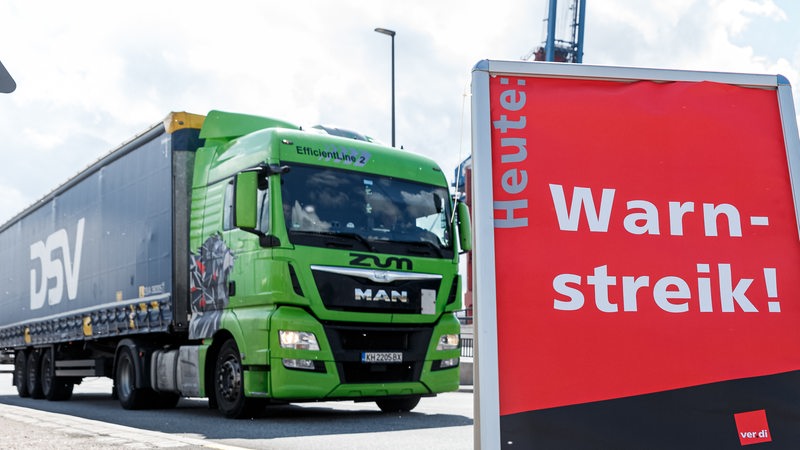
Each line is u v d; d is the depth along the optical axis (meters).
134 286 11.65
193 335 10.06
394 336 9.36
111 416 10.43
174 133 10.71
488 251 3.25
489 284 3.22
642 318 3.31
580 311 3.28
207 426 8.77
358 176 9.53
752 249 3.44
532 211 3.34
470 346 23.22
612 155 3.44
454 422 9.22
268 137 9.20
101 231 13.17
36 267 16.70
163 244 10.77
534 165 3.38
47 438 7.05
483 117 3.38
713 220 3.45
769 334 3.37
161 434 7.37
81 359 14.39
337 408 11.62
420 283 9.55
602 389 3.23
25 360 16.92
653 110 3.50
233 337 9.48
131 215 11.94
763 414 3.29
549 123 3.43
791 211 3.51
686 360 3.30
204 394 9.85
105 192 13.12
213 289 9.77
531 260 3.30
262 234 8.90
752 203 3.49
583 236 3.35
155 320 10.91
